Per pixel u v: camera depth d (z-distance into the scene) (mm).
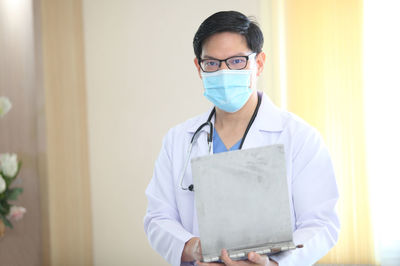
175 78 3379
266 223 981
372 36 3135
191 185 1201
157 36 3391
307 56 3137
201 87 3350
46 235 3109
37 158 3088
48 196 3119
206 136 1268
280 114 1268
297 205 1163
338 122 3109
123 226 3451
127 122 3436
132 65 3418
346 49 3090
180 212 1247
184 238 1152
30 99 3062
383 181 3158
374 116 3146
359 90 3080
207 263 990
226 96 1155
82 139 3395
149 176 3416
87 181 3430
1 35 2975
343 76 3098
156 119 3404
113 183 3455
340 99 3105
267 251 976
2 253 2867
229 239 979
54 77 3199
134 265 3439
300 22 3141
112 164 3453
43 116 3113
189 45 3359
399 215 3139
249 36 1146
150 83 3404
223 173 981
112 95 3441
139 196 3434
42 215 3109
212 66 1168
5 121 2947
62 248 3205
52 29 3197
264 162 979
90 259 3424
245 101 1188
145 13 3400
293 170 1179
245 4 3250
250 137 1218
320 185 1147
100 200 3471
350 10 3080
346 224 3111
